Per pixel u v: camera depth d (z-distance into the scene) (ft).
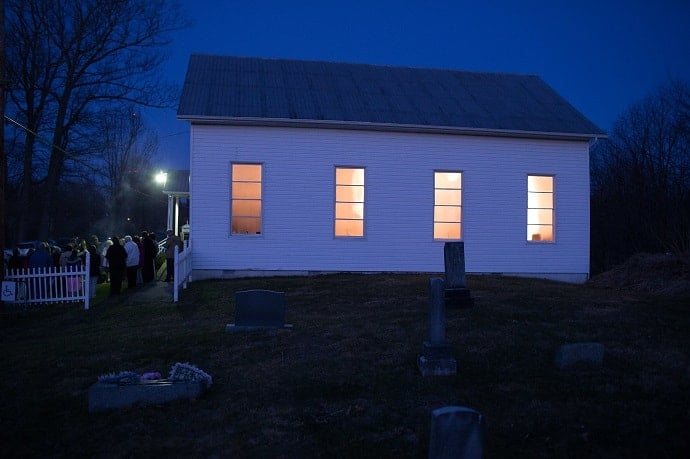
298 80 71.67
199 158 62.08
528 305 41.16
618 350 29.43
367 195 64.54
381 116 64.85
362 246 64.44
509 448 19.66
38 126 110.01
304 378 26.76
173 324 40.88
